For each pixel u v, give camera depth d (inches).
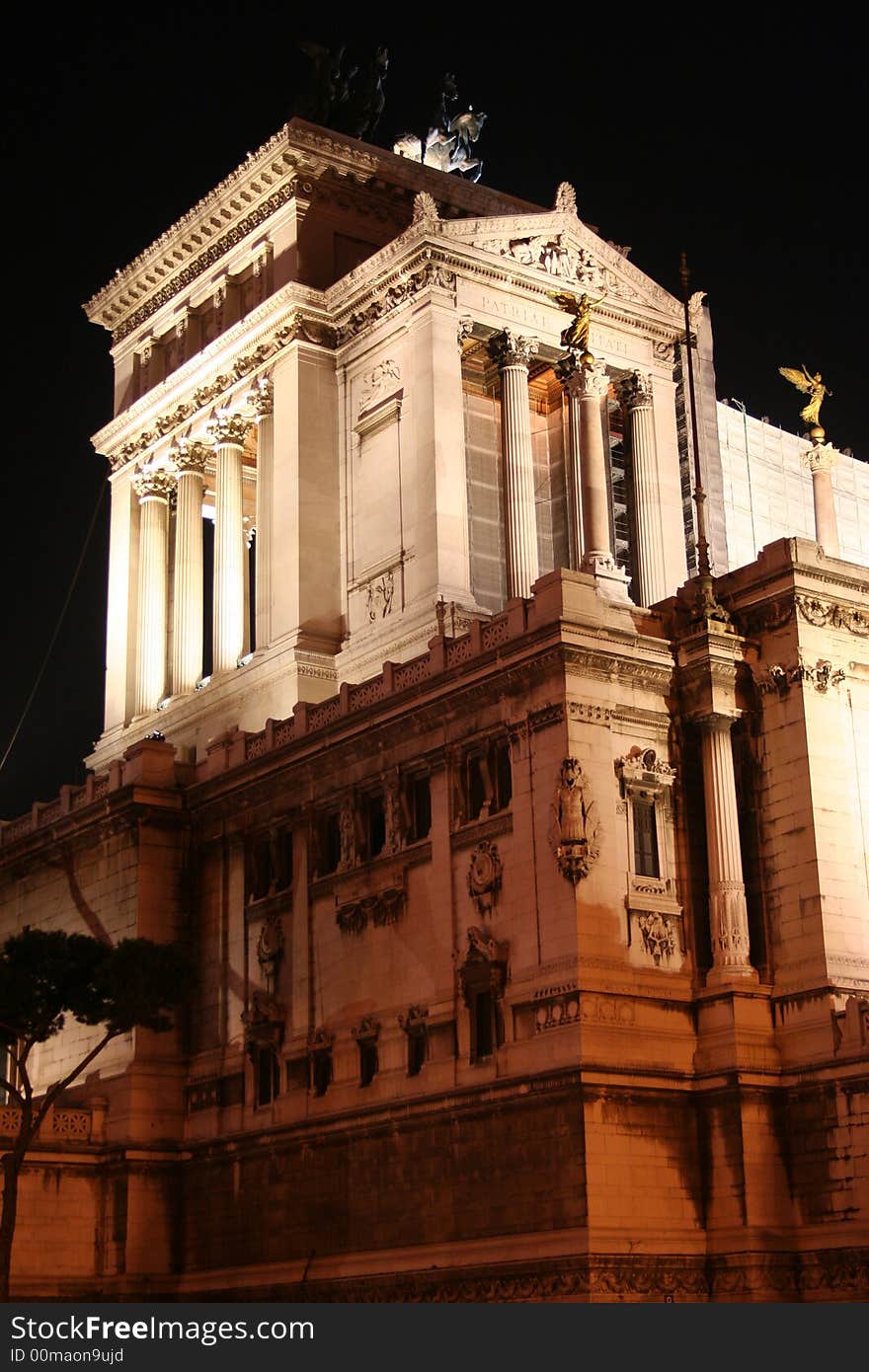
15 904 3540.8
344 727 2881.4
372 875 2785.4
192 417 4089.6
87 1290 2940.5
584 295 3006.9
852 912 2527.1
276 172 3909.9
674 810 2605.8
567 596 2564.0
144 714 4067.4
